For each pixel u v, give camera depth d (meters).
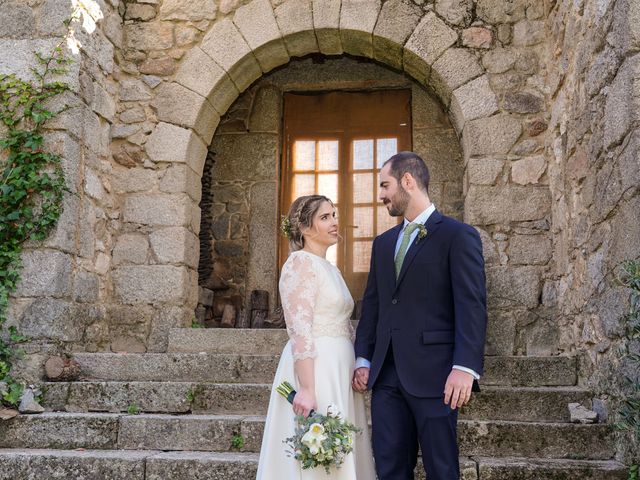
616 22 3.04
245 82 5.23
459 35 4.71
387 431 2.22
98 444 3.26
